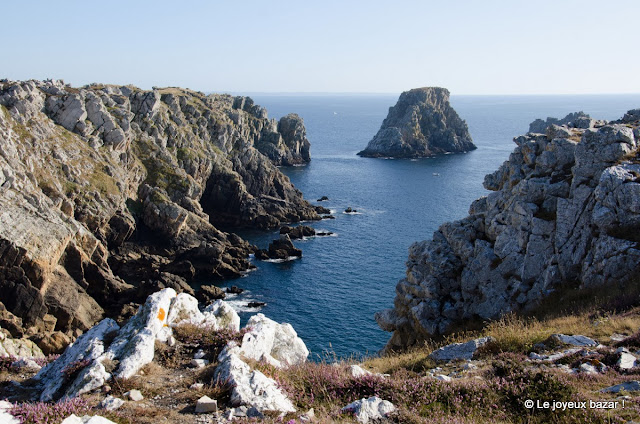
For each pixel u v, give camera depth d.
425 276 36.72
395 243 100.44
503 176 42.38
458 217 119.06
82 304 68.75
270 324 19.58
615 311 23.16
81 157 90.75
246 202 120.06
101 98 104.19
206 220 105.25
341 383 15.04
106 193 88.44
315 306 71.12
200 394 13.53
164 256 90.06
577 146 33.16
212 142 130.00
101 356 15.16
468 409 13.16
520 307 31.92
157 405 13.09
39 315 63.78
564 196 33.53
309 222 118.56
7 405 12.42
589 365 15.46
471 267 35.25
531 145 38.12
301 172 185.25
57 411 12.23
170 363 15.62
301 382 15.20
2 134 77.00
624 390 13.10
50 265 66.88
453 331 33.06
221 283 82.00
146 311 17.36
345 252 95.31
